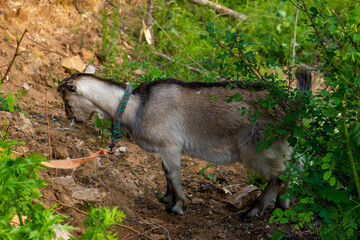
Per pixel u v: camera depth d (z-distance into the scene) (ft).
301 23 30.48
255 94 14.15
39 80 20.63
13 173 7.39
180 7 30.58
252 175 17.72
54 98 20.02
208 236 14.28
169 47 27.17
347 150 10.21
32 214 7.94
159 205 15.52
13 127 16.37
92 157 11.55
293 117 12.27
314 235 13.91
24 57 21.08
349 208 10.83
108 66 23.34
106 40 23.95
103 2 28.37
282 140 14.15
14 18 22.91
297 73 13.99
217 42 12.51
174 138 14.73
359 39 10.26
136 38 27.14
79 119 15.47
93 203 13.80
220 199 16.58
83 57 23.45
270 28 30.27
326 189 10.77
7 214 7.46
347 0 25.91
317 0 25.54
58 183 13.67
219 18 30.45
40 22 23.77
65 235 10.69
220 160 15.05
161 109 14.64
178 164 14.98
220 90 14.56
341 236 10.72
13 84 19.52
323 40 11.71
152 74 20.42
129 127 15.05
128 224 13.89
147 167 17.67
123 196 15.30
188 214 15.53
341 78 10.77
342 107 10.73
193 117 14.58
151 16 27.37
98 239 8.28
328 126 11.86
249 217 15.23
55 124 18.17
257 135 14.14
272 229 14.65
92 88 14.89
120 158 17.63
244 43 12.19
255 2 31.86
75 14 25.38
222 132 14.52
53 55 22.53
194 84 14.90
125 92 14.66
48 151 15.85
